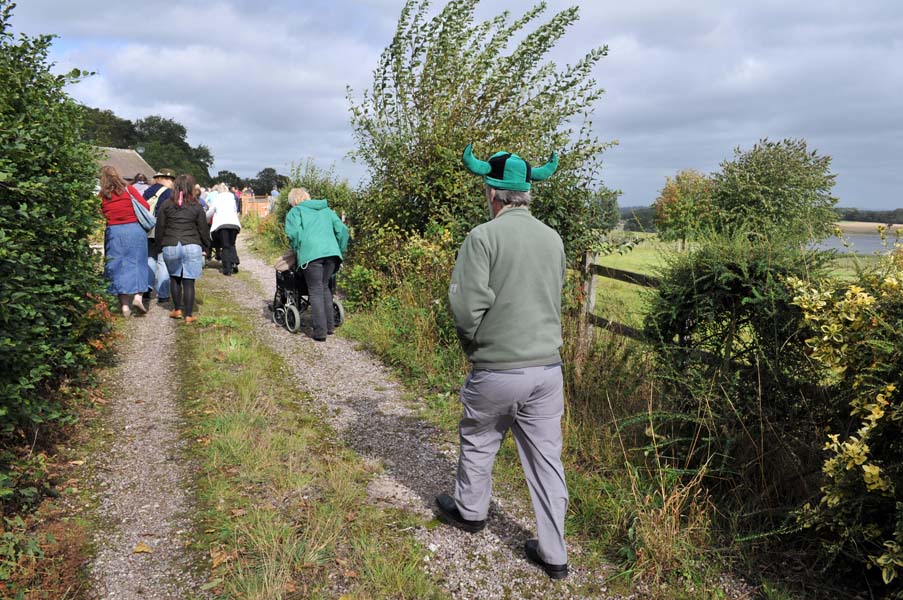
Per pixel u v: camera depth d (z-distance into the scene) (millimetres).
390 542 2992
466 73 8250
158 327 7105
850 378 2568
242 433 4152
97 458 3803
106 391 4961
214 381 5246
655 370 3713
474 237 2670
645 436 3699
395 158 8391
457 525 3139
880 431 2434
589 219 5820
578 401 4340
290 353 6391
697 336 3479
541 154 6859
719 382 3217
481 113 8422
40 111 4324
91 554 2824
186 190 7273
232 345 6324
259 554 2824
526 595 2666
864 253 2773
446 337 6074
